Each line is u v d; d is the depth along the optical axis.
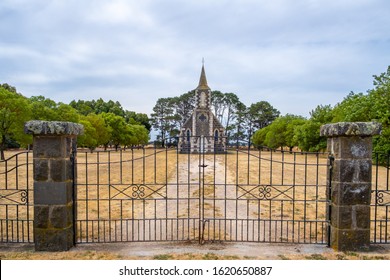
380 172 20.72
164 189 13.05
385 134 19.97
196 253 5.55
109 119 56.22
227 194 11.89
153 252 5.61
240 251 5.66
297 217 8.62
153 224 7.84
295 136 41.28
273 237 6.73
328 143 6.05
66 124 5.37
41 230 5.58
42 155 5.51
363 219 5.59
